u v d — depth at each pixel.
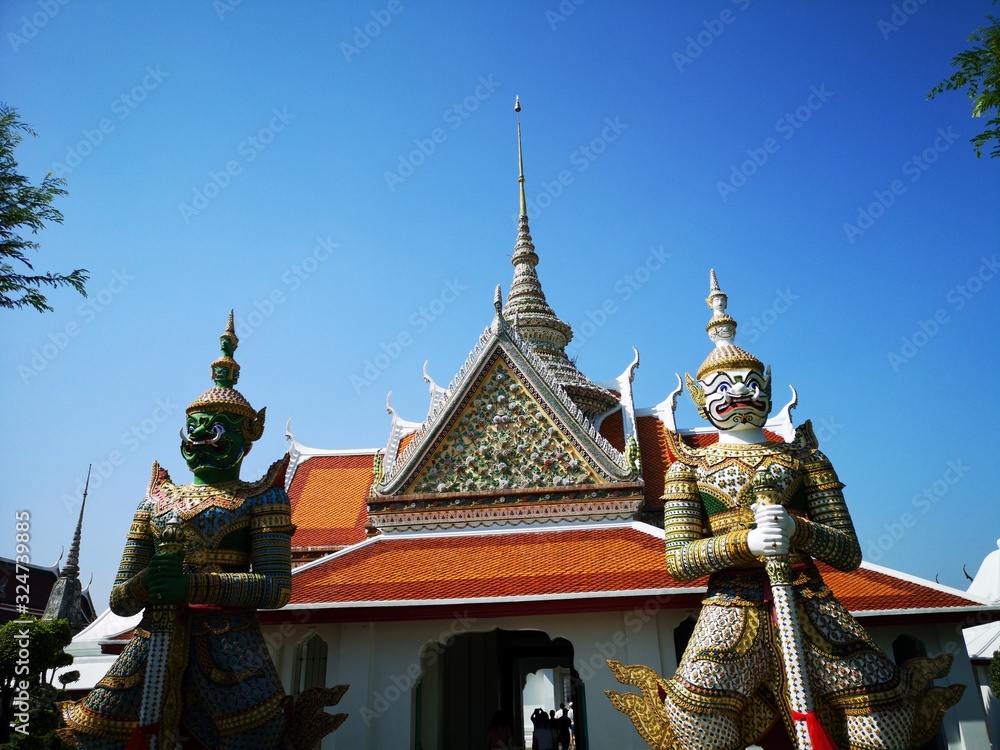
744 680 8.06
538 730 19.91
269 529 9.46
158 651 7.91
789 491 8.84
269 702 8.67
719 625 8.32
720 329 10.41
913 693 8.10
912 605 12.54
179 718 8.51
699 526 8.98
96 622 17.50
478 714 19.89
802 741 7.11
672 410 21.42
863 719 7.72
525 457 16.61
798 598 8.24
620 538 15.02
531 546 15.02
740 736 8.14
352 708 13.21
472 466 16.70
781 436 20.06
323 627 13.98
